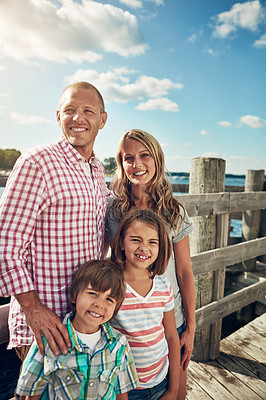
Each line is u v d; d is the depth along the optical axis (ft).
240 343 11.47
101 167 5.07
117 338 4.11
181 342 5.25
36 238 4.05
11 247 3.64
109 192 5.82
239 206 11.03
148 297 4.55
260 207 12.14
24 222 3.75
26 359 3.82
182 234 5.37
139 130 5.26
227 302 10.74
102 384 3.88
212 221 10.40
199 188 10.31
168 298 4.79
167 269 5.19
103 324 4.17
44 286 4.06
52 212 4.03
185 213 5.51
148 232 4.47
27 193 3.78
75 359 3.78
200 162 10.23
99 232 4.74
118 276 4.10
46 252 4.06
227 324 17.04
